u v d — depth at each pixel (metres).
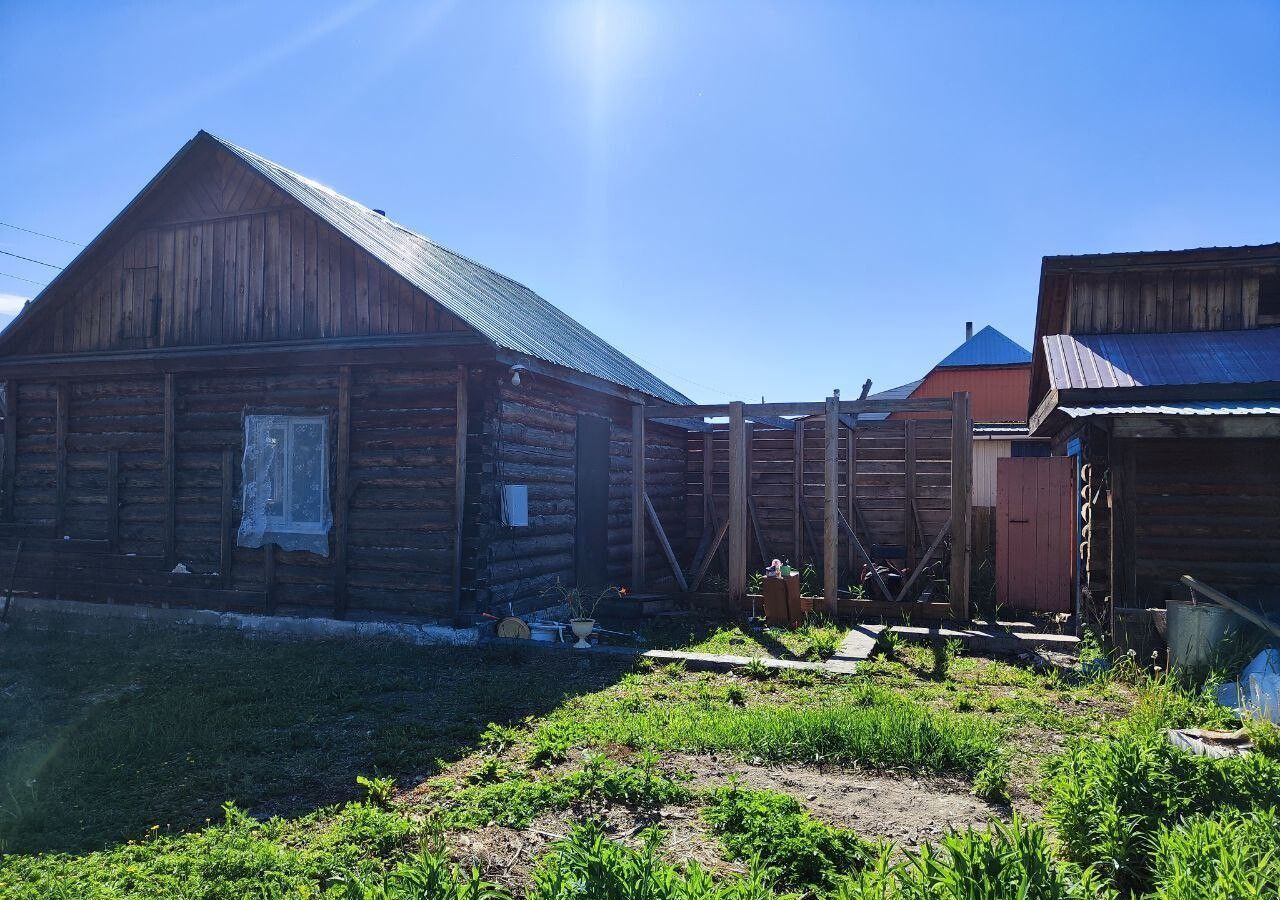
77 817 5.30
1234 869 3.47
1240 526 10.34
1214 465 10.45
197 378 12.71
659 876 3.46
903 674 9.23
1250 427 9.48
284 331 12.30
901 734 6.35
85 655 10.10
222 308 12.75
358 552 11.55
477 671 9.41
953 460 12.10
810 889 4.03
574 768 6.04
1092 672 9.17
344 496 11.60
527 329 13.66
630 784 5.30
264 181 12.38
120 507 13.15
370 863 4.36
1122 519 10.34
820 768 6.07
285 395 12.16
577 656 10.15
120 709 7.75
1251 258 12.48
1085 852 4.34
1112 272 13.08
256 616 11.98
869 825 4.93
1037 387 15.74
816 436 16.19
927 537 15.41
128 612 12.79
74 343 13.76
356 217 13.74
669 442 17.17
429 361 11.16
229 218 12.80
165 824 5.21
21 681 8.88
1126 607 9.97
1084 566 11.53
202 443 12.64
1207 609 8.90
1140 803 4.46
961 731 6.52
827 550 12.54
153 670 9.36
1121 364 11.51
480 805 5.17
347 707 7.86
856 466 15.90
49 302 13.70
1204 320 12.79
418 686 8.69
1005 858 3.43
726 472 17.34
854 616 12.50
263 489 12.11
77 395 13.57
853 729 6.48
